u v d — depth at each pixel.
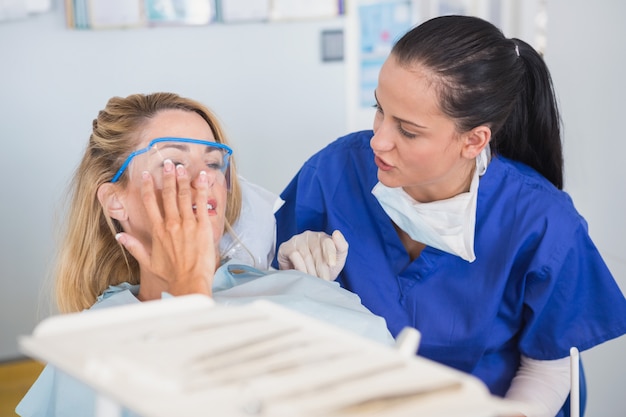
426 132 1.32
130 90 3.30
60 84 3.18
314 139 3.63
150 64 3.32
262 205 1.71
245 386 0.63
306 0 3.47
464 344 1.51
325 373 0.65
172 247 1.18
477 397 0.63
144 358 0.67
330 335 0.74
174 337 0.72
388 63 1.33
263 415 0.58
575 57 2.23
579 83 2.23
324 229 1.69
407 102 1.30
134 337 0.72
